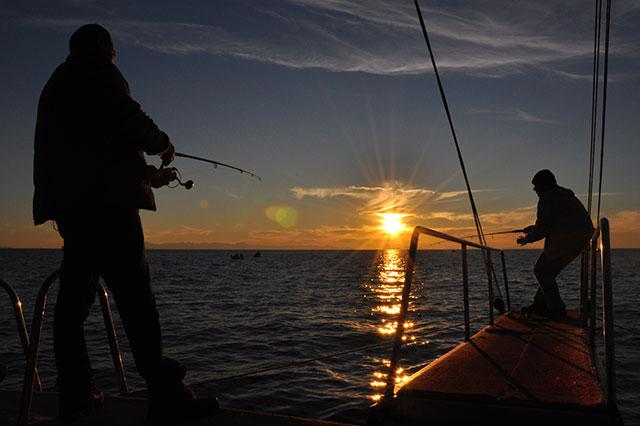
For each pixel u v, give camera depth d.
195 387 9.64
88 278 2.95
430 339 14.05
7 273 61.41
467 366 3.96
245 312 22.62
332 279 50.12
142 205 2.80
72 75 2.73
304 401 8.72
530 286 36.12
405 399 3.00
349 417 7.90
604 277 2.71
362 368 10.99
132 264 2.77
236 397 9.01
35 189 2.85
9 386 9.45
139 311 2.77
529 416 2.83
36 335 2.91
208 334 16.38
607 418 2.67
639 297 27.50
